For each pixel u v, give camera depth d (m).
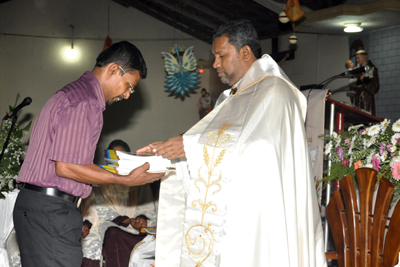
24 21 9.42
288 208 1.75
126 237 3.03
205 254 1.77
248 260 1.68
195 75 8.05
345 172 2.36
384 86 6.48
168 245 2.12
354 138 2.33
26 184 1.77
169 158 1.85
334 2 6.31
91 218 3.44
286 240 1.69
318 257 1.92
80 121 1.70
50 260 1.70
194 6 9.12
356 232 1.98
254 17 8.79
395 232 1.77
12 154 3.25
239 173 1.75
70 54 9.77
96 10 10.07
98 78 1.88
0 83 9.18
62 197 1.75
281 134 1.78
